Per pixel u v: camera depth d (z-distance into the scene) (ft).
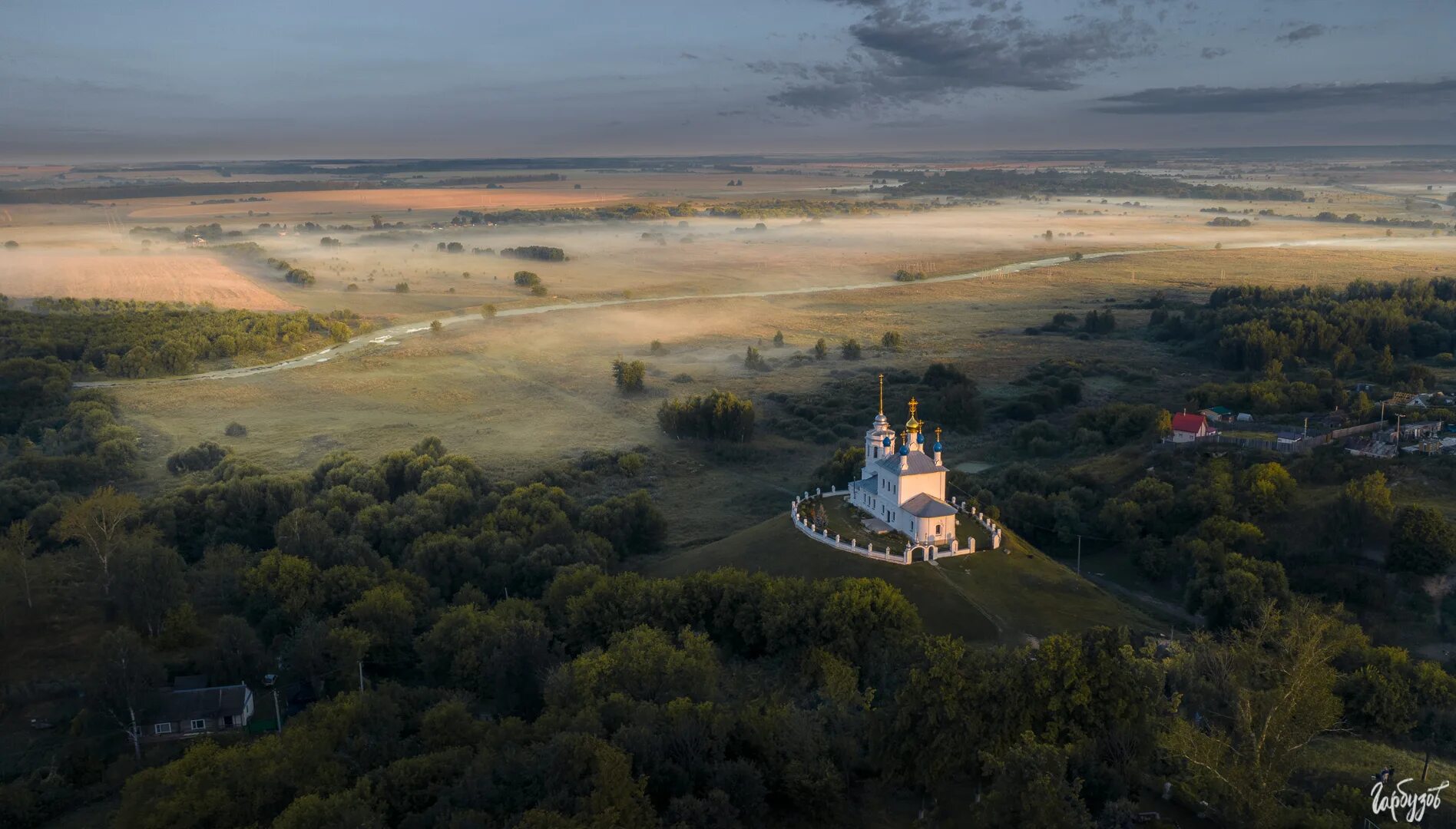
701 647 317.22
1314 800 226.79
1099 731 240.32
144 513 513.86
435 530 497.05
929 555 409.69
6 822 259.19
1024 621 365.20
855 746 252.21
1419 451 508.12
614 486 623.36
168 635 359.05
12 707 319.88
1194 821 216.95
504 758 241.35
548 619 386.11
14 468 582.76
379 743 267.59
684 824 211.41
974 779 241.96
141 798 234.99
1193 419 570.05
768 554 434.30
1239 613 371.97
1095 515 492.54
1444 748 276.21
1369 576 398.21
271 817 237.45
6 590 368.48
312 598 385.91
